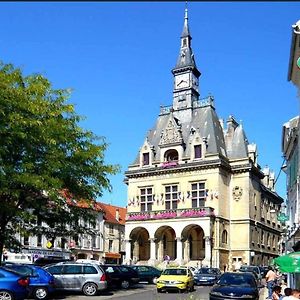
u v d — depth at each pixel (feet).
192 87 222.89
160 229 199.82
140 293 99.04
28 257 151.12
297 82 77.77
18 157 83.61
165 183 207.21
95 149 98.12
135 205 212.84
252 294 70.23
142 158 215.92
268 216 232.32
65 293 90.48
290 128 104.06
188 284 102.68
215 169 196.03
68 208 99.60
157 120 228.43
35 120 82.48
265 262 216.54
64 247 215.51
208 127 207.92
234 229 200.44
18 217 89.92
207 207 187.83
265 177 250.78
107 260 245.65
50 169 84.99
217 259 186.50
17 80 87.10
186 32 230.89
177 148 207.51
